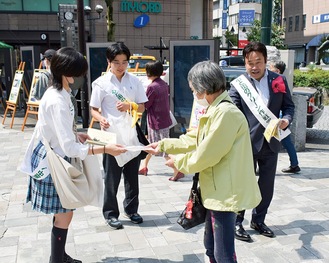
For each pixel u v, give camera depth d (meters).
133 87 3.85
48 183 2.68
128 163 3.92
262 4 6.82
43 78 7.68
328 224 4.00
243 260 3.29
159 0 23.73
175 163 2.56
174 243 3.60
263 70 3.52
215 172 2.46
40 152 2.70
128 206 4.04
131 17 23.44
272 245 3.55
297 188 5.08
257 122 3.47
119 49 3.68
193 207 2.63
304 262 3.26
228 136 2.35
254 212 3.77
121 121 3.70
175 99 7.50
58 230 2.86
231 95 3.59
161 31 24.14
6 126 9.63
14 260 3.31
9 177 5.62
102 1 21.69
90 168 2.84
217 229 2.49
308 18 40.19
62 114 2.57
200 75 2.42
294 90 8.51
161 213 4.29
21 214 4.27
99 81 3.77
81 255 3.38
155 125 5.51
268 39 6.89
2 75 12.34
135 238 3.70
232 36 32.75
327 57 22.16
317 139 8.64
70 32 10.89
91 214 4.26
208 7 26.16
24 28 21.59
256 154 3.50
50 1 21.73
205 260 3.30
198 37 26.39
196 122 5.03
